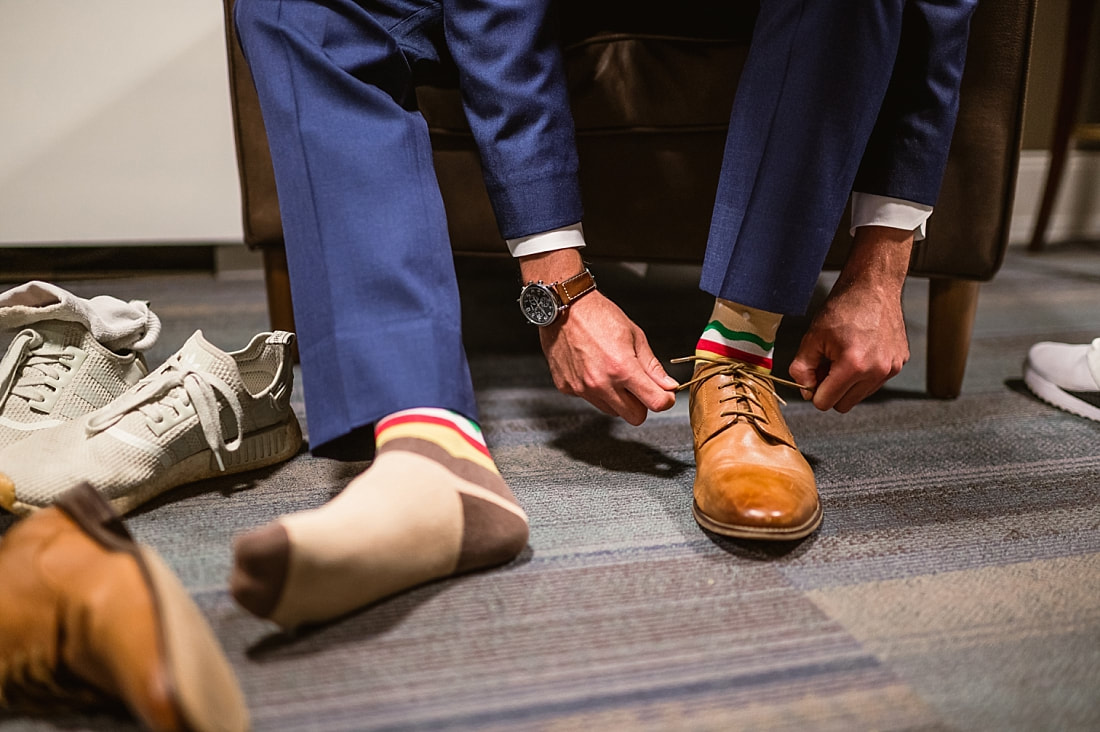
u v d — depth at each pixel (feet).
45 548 1.54
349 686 1.65
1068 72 7.15
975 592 2.08
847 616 1.95
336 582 1.72
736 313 2.56
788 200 2.31
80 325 2.62
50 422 2.54
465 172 3.54
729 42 3.15
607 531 2.36
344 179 2.12
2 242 5.82
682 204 3.43
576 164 2.58
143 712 1.29
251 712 1.57
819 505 2.40
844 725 1.58
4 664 1.52
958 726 1.59
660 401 2.48
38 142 5.70
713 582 2.09
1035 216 8.26
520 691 1.65
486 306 5.43
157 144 5.88
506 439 3.14
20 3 5.41
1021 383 3.95
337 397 2.05
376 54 2.31
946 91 2.60
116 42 5.62
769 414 2.56
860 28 2.18
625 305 5.35
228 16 3.51
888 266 2.68
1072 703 1.67
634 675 1.71
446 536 1.95
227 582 2.02
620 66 3.32
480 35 2.38
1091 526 2.47
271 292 3.93
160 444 2.39
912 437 3.22
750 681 1.70
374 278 2.07
